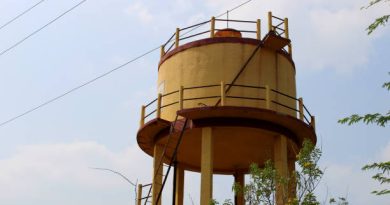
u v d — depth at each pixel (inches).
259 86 951.0
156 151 986.7
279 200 564.1
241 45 971.9
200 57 974.4
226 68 954.1
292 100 995.9
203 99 937.5
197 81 957.2
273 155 962.7
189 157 1046.4
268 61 979.9
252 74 954.7
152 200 940.6
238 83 942.4
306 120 978.1
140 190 973.2
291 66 1029.2
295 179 558.6
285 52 1016.2
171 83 989.2
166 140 966.4
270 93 944.3
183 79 973.2
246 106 917.2
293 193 559.5
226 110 887.1
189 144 978.1
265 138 943.7
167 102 975.6
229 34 1018.1
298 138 980.6
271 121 921.5
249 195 568.4
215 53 968.3
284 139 932.6
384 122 479.8
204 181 863.1
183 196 1053.2
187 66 979.3
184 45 1001.5
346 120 492.7
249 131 916.0
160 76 1031.0
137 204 956.6
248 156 1032.8
